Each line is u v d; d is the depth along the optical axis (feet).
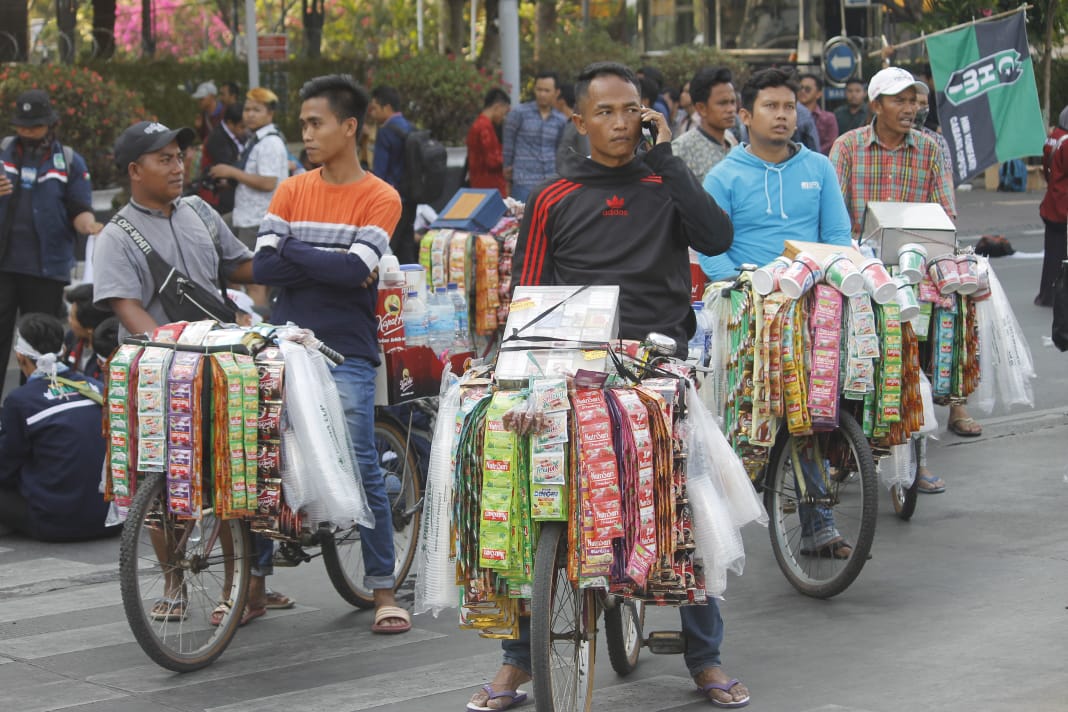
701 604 19.38
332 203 24.58
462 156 92.17
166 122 84.53
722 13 101.65
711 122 36.65
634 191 20.39
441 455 18.92
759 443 25.57
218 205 57.77
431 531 18.97
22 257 40.42
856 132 33.91
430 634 24.89
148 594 22.80
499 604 18.72
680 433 18.78
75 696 21.72
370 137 62.80
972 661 21.83
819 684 21.17
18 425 31.86
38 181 40.34
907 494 30.73
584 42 110.63
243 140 58.08
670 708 20.39
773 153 28.32
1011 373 32.58
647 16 107.14
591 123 20.15
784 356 25.14
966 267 30.76
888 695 20.49
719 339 26.27
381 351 25.94
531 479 18.01
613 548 18.11
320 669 22.94
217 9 96.58
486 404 18.49
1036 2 96.68
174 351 22.38
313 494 22.68
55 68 71.51
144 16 93.30
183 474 22.08
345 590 25.94
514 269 21.01
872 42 95.40
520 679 20.39
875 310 25.44
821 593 25.75
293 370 22.65
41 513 31.76
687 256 20.94
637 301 20.20
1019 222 90.07
